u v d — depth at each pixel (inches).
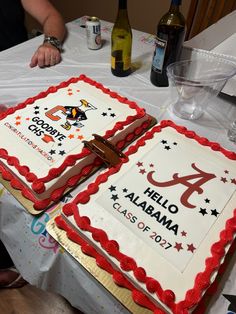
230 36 42.2
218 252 18.2
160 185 21.9
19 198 22.5
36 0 49.1
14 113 27.7
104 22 49.7
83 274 19.7
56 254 20.8
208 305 17.7
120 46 35.4
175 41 31.3
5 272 43.3
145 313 16.9
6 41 52.1
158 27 31.5
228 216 20.1
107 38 45.4
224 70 32.5
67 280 21.5
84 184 23.7
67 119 27.3
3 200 23.4
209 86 29.9
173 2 29.0
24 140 25.0
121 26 35.2
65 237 20.3
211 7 59.4
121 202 20.8
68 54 41.6
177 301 16.4
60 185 23.0
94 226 19.5
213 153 24.7
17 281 43.8
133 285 17.9
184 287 16.9
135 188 21.7
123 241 18.8
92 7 84.4
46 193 22.2
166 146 25.2
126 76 37.5
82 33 46.3
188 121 30.8
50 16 47.3
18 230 23.2
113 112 28.5
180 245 18.5
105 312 19.3
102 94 30.8
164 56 32.6
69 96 30.2
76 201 20.8
